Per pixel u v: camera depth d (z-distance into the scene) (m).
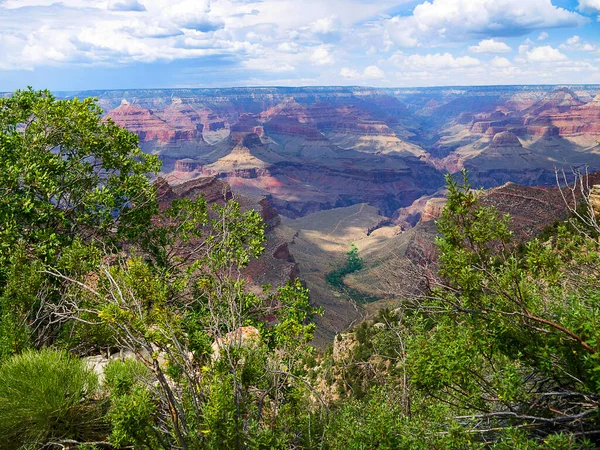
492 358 6.15
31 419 7.11
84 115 15.88
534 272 5.89
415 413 6.73
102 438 7.45
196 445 5.67
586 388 4.67
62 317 9.22
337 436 6.74
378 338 10.53
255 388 6.93
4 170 13.71
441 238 5.74
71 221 16.25
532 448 4.48
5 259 11.09
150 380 7.22
